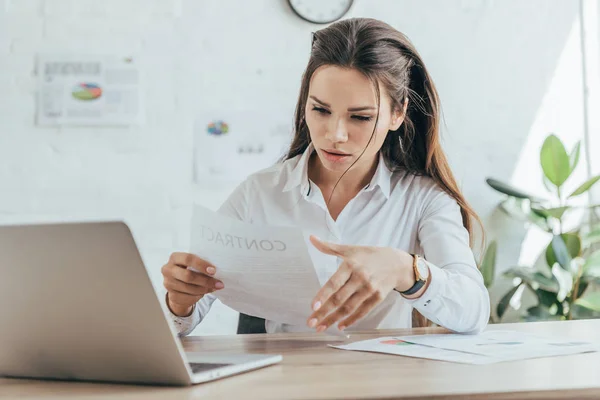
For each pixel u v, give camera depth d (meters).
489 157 3.32
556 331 1.30
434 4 3.33
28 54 3.22
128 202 3.21
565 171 3.11
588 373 0.85
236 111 3.25
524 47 3.35
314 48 1.45
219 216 1.19
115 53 3.23
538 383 0.79
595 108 3.36
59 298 0.81
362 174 1.63
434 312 1.23
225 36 3.27
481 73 3.33
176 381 0.81
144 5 3.25
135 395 0.77
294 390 0.76
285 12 3.29
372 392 0.74
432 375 0.85
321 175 1.65
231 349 1.13
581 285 3.12
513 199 3.27
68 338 0.84
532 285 3.21
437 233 1.51
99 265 0.77
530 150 3.33
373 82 1.37
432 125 1.59
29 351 0.87
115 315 0.79
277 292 1.24
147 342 0.79
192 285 1.30
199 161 3.23
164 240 3.21
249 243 1.17
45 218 3.19
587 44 3.37
